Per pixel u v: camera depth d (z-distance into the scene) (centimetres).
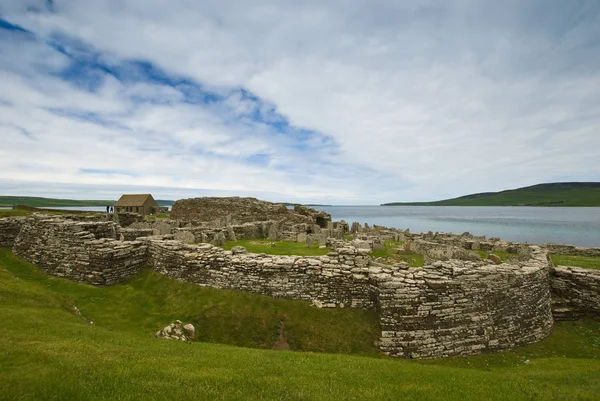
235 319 1462
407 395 836
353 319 1453
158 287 1725
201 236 2705
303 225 3794
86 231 1939
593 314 1758
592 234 7556
